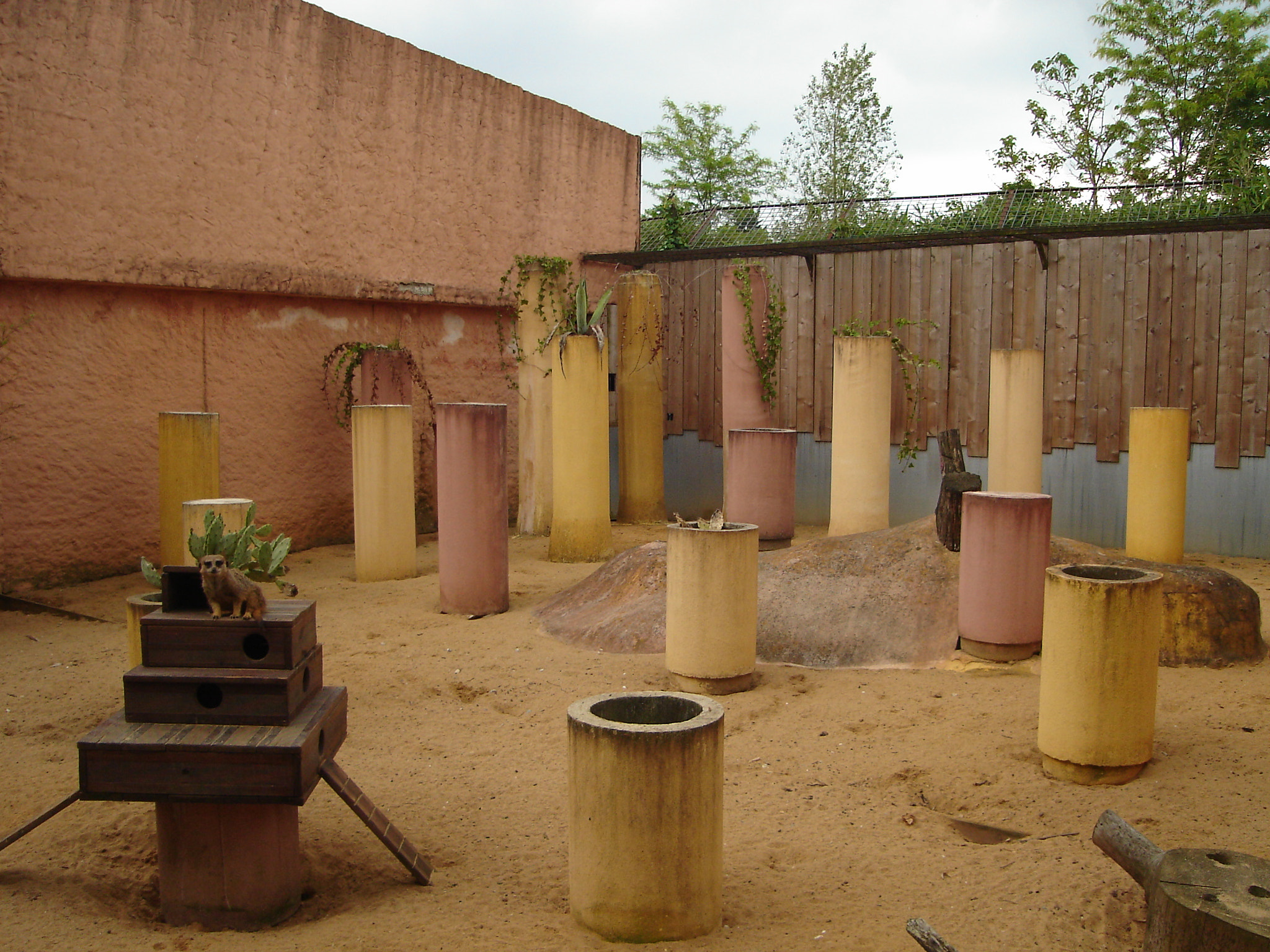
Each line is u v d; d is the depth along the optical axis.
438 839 4.29
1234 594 6.79
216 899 3.57
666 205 22.11
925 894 3.76
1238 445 11.07
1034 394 10.73
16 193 8.75
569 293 12.84
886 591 7.25
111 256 9.52
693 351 14.83
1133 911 3.63
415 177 12.69
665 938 3.38
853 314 13.34
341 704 4.06
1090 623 4.73
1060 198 13.13
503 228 13.98
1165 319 11.40
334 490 12.26
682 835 3.37
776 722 5.80
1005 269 12.28
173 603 3.84
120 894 3.80
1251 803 4.50
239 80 10.56
